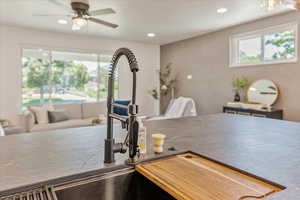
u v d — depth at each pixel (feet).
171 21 13.43
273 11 11.64
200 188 2.26
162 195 2.88
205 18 12.85
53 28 15.29
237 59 15.06
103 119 13.87
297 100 11.60
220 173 2.67
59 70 16.99
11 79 14.97
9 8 11.16
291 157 3.20
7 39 14.67
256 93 13.37
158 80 22.31
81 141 4.15
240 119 6.72
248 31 13.88
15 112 15.19
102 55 18.97
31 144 3.93
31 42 15.56
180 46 19.80
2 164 2.92
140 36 17.88
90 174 2.67
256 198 2.05
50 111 14.44
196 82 18.26
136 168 2.89
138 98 21.04
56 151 3.51
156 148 3.37
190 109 15.52
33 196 2.20
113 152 3.01
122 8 11.03
